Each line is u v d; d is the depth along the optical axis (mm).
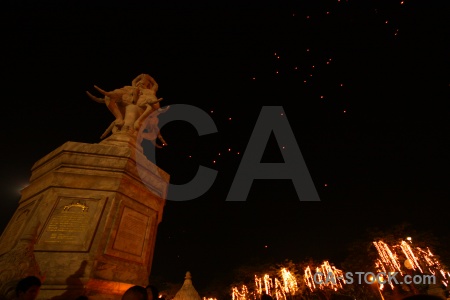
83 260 4348
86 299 3578
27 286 3043
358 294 25203
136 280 4832
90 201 5031
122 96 7211
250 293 33250
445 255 21312
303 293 29594
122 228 5094
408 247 21328
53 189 5000
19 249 3629
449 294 16891
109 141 6336
